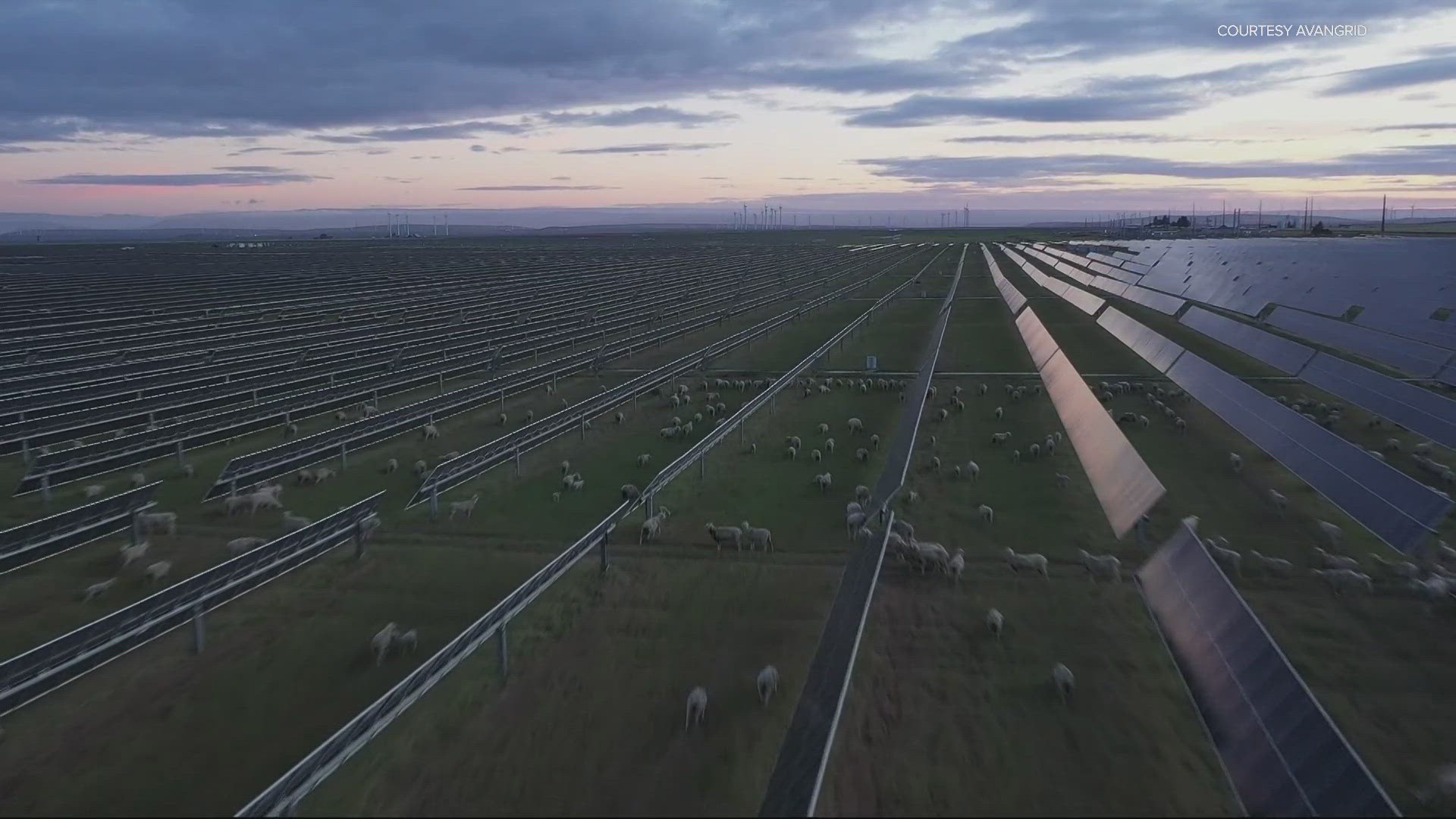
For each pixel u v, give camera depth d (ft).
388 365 176.35
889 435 115.96
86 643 53.78
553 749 47.85
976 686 53.42
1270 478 94.02
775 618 62.75
